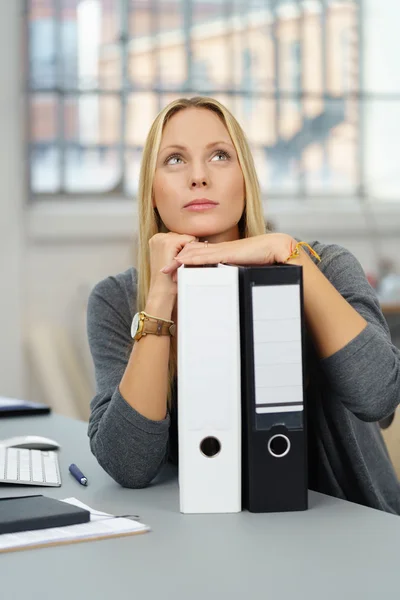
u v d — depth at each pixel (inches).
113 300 72.1
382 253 224.1
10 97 195.9
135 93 214.7
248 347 51.6
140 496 57.7
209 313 51.6
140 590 41.1
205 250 57.1
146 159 66.7
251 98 223.0
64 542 47.6
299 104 226.2
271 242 56.9
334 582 41.7
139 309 68.9
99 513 52.3
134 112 215.3
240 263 56.8
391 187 231.8
